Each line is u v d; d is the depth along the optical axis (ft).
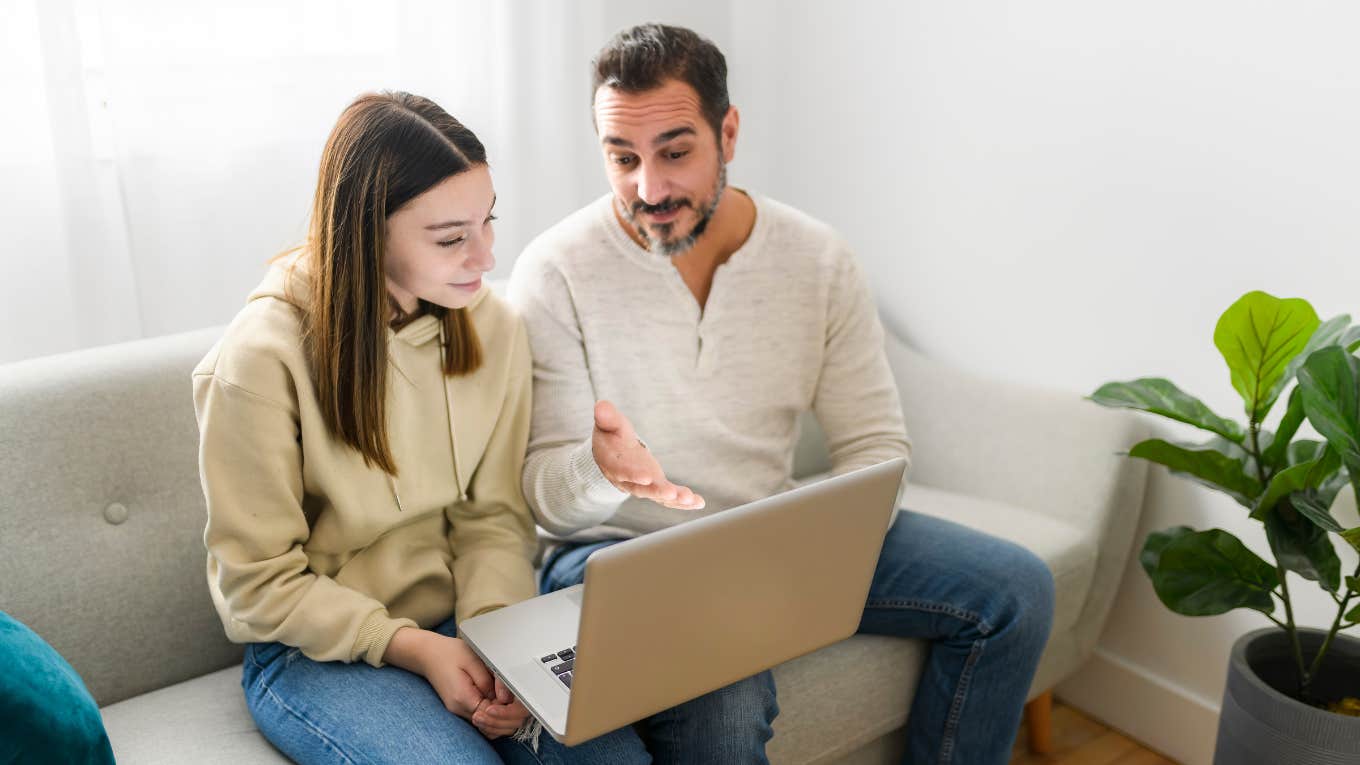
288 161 5.74
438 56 6.08
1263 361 4.48
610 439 4.04
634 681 3.20
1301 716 4.27
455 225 3.78
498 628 3.79
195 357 4.61
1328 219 4.91
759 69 7.32
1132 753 5.97
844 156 6.94
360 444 3.86
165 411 4.46
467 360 4.16
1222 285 5.34
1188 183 5.38
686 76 4.13
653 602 3.07
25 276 5.19
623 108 4.14
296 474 3.89
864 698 4.59
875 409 4.81
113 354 4.50
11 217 5.10
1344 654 4.66
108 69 5.11
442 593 4.25
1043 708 5.84
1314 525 4.50
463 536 4.39
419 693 3.72
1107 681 6.17
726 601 3.27
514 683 3.46
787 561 3.37
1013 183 6.08
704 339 4.56
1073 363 6.01
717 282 4.54
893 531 4.85
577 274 4.48
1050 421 5.85
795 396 4.74
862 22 6.63
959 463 6.14
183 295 5.57
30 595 4.10
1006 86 6.00
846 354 4.81
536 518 4.43
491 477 4.38
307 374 3.83
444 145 3.73
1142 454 4.68
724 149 4.44
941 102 6.32
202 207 5.54
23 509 4.11
